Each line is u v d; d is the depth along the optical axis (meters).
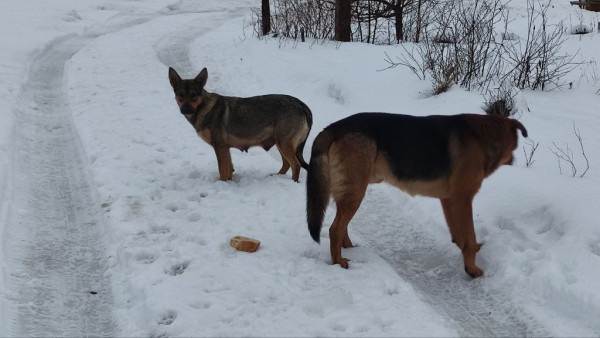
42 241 3.33
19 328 2.61
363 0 9.16
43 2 14.88
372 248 3.28
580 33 8.63
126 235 3.24
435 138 2.92
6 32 9.83
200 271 2.90
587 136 4.17
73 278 3.00
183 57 8.52
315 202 2.94
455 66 5.49
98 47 9.16
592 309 2.54
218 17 13.75
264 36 9.00
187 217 3.47
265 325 2.52
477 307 2.77
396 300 2.69
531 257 2.93
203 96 3.85
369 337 2.45
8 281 2.89
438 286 2.94
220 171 3.95
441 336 2.44
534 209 3.22
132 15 13.98
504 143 2.95
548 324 2.59
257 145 4.00
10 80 6.46
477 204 3.45
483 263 3.03
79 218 3.62
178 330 2.49
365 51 7.41
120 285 2.90
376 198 3.85
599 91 5.33
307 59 7.14
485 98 4.88
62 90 6.60
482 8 7.20
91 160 4.32
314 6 9.24
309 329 2.49
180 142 4.68
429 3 10.22
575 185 3.31
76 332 2.62
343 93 5.63
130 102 5.80
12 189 3.83
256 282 2.82
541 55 6.44
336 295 2.69
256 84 6.65
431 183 2.95
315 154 2.96
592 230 2.91
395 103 5.21
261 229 3.34
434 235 3.37
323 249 3.15
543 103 5.04
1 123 4.88
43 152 4.64
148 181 3.95
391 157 2.93
